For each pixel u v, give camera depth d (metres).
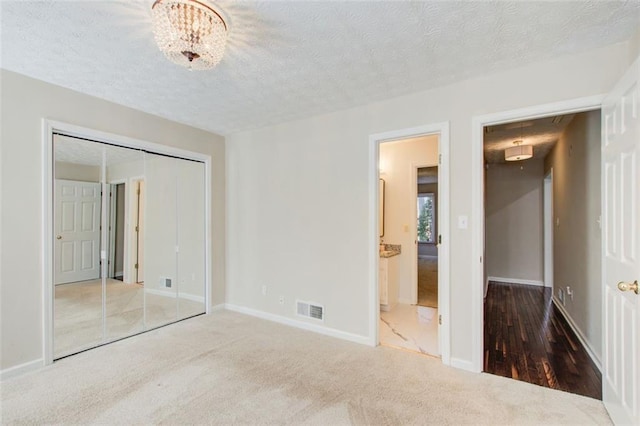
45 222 2.63
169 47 1.72
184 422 1.89
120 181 3.30
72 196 2.91
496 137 4.38
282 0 1.58
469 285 2.58
